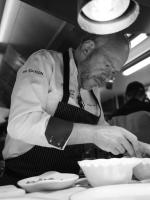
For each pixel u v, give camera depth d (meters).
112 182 0.89
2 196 0.79
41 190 0.94
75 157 1.55
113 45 1.48
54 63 1.53
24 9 1.95
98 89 1.88
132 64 3.08
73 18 1.40
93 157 1.86
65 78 1.53
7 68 3.02
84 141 1.23
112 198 0.66
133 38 2.41
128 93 2.99
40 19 2.03
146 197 0.67
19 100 1.26
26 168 1.43
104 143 1.21
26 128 1.18
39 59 1.46
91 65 1.53
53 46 2.44
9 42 2.53
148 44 2.61
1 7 2.03
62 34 2.14
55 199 0.73
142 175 1.11
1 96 3.35
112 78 1.60
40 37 2.35
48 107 1.47
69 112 1.52
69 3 1.29
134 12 0.96
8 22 2.18
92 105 1.77
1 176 1.45
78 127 1.22
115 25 0.98
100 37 1.50
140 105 2.84
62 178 0.96
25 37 2.39
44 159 1.45
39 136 1.17
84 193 0.70
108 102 5.22
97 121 1.69
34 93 1.28
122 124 2.83
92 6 0.90
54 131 1.16
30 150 1.43
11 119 1.22
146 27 1.44
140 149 1.34
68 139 1.17
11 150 1.44
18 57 2.74
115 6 0.91
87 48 1.54
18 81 1.35
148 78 4.12
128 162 0.89
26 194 0.84
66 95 1.50
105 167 0.88
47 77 1.43
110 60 1.48
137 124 2.70
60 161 1.49
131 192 0.68
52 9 1.35
